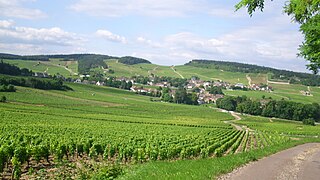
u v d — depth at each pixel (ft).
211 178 43.73
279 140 201.05
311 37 43.24
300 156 92.22
